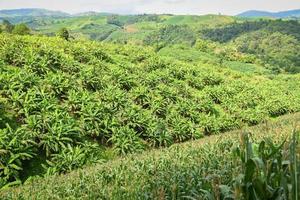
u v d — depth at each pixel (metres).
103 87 33.03
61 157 21.84
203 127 33.53
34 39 46.66
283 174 3.84
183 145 16.56
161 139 28.08
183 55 102.88
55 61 34.25
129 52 53.78
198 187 5.71
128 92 35.00
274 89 59.53
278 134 11.75
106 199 7.21
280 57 193.88
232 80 54.03
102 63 40.97
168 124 31.55
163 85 38.88
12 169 19.72
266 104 46.28
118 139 25.66
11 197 10.98
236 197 3.83
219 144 11.21
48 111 25.25
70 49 42.53
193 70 50.59
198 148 12.49
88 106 27.84
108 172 10.43
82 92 30.05
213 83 49.88
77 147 22.92
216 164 7.37
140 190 6.48
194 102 38.47
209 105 38.81
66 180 12.33
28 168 21.09
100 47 53.75
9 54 32.66
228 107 41.31
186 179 6.36
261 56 187.62
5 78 27.08
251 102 45.22
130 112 29.03
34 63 31.75
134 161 12.16
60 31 66.62
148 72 46.06
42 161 21.98
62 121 24.67
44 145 22.20
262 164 3.91
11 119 24.05
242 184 3.97
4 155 19.83
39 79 28.78
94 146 24.14
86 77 32.91
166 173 7.35
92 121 26.42
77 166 21.77
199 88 46.44
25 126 22.75
